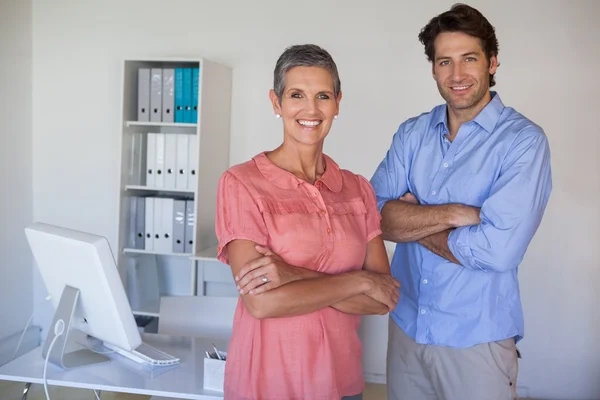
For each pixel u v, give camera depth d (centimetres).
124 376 235
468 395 222
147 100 447
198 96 439
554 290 431
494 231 212
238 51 468
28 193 502
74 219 503
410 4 441
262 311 183
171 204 451
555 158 426
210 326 304
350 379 200
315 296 185
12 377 233
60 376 234
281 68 190
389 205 241
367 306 197
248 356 189
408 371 239
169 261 495
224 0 468
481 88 221
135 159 458
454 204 224
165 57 434
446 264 226
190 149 445
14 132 483
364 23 448
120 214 450
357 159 457
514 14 425
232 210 191
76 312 250
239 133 473
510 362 223
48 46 496
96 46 489
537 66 425
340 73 454
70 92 496
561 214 427
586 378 431
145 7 480
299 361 187
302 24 458
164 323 306
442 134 239
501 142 222
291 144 196
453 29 217
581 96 421
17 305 493
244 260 186
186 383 231
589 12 417
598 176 422
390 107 449
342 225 198
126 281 458
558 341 434
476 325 220
